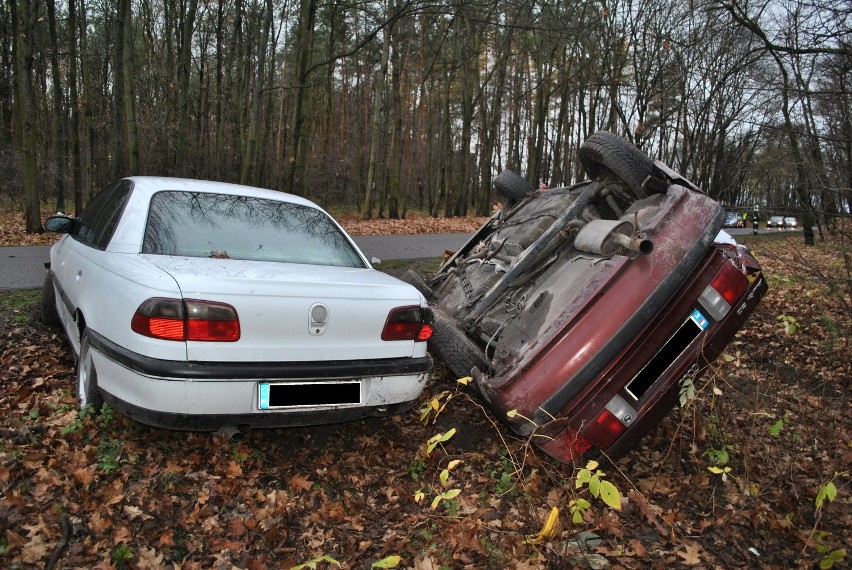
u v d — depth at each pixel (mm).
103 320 3178
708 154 12195
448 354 4262
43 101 22297
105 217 4137
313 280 3197
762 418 4324
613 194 4559
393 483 3494
